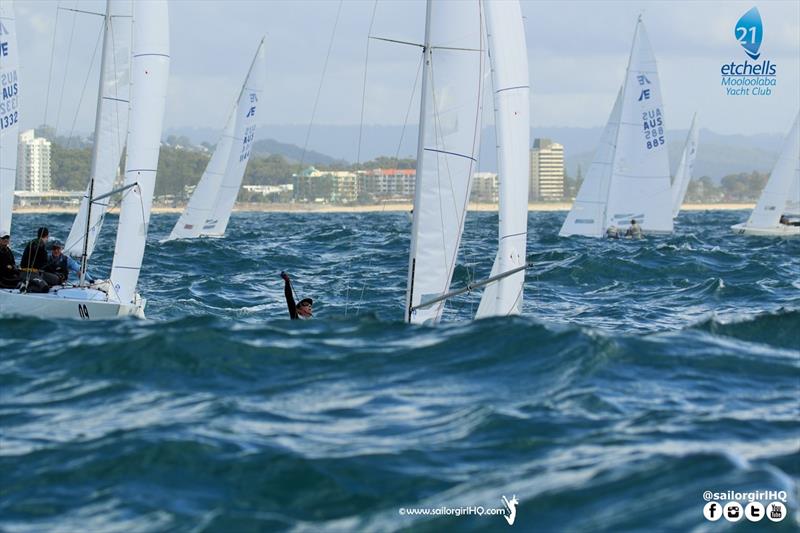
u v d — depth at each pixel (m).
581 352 53.53
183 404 46.03
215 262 145.88
